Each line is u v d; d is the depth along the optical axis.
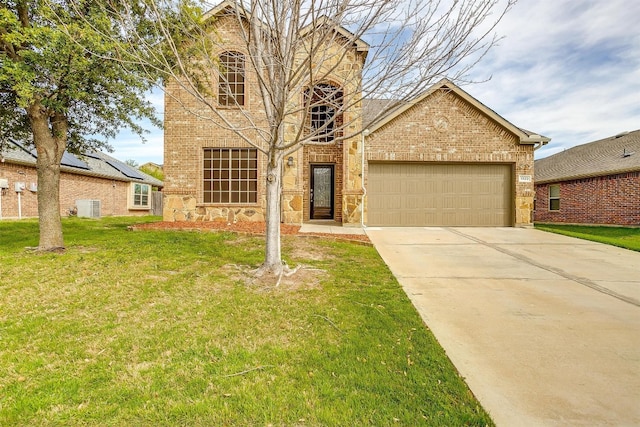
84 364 2.91
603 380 2.79
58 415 2.25
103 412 2.29
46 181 6.97
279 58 4.63
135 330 3.57
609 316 4.18
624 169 14.48
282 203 11.88
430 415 2.32
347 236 9.27
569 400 2.52
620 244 8.88
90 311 4.05
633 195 14.45
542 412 2.38
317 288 5.02
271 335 3.51
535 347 3.37
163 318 3.88
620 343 3.46
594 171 15.81
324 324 3.79
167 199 11.79
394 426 2.21
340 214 12.75
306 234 9.31
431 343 3.38
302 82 5.60
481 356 3.18
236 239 8.48
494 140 12.20
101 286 4.89
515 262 7.00
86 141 8.78
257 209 11.74
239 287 4.98
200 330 3.59
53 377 2.70
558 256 7.59
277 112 4.73
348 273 5.84
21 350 3.12
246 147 11.69
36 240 8.31
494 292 5.10
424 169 12.44
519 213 12.23
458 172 12.46
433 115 12.16
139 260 6.24
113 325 3.67
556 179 17.75
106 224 12.43
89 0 6.03
